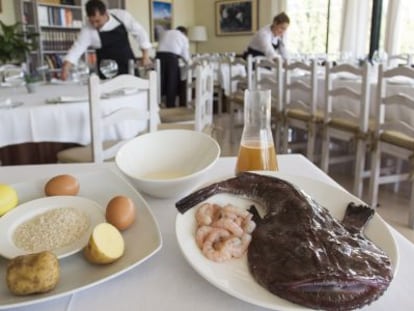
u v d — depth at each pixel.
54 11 4.97
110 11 3.04
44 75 3.00
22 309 0.43
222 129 4.20
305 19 5.69
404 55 3.68
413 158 1.97
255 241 0.48
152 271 0.50
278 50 4.41
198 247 0.49
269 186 0.58
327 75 2.46
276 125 3.18
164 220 0.63
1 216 0.59
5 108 1.67
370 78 2.25
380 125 2.11
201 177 0.70
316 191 0.63
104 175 0.74
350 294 0.39
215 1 6.79
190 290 0.47
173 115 2.70
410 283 0.46
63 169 0.88
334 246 0.44
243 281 0.44
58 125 1.73
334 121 2.50
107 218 0.57
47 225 0.55
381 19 4.68
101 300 0.45
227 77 4.56
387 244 0.49
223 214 0.54
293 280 0.40
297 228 0.47
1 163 1.95
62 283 0.46
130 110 1.60
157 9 6.36
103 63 2.57
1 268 0.49
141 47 3.22
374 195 2.21
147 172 0.78
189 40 6.95
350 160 2.80
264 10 6.20
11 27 3.06
